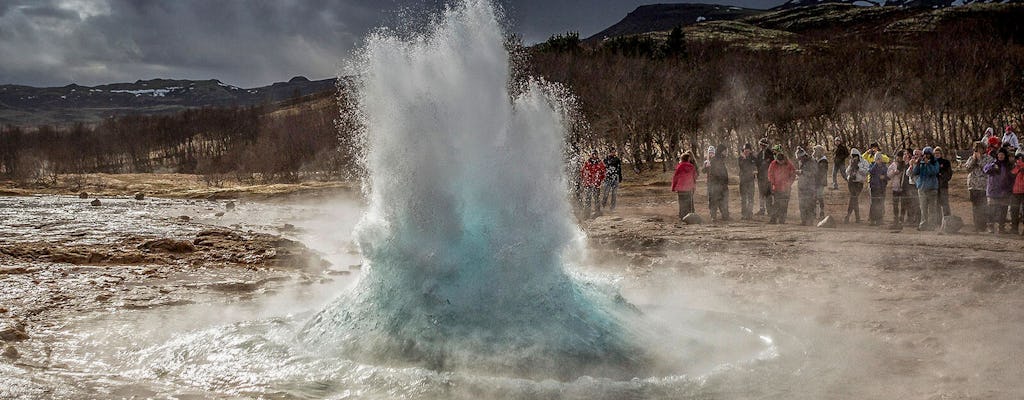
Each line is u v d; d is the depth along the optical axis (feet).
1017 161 55.67
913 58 203.82
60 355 24.27
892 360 22.93
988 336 25.88
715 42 286.87
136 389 20.40
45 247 50.29
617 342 23.30
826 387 20.39
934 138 179.63
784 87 187.42
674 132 175.83
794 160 161.99
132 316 29.89
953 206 76.89
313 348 24.02
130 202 139.13
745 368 21.86
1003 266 40.50
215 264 46.73
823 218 69.82
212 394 20.04
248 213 104.99
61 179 237.86
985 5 463.01
